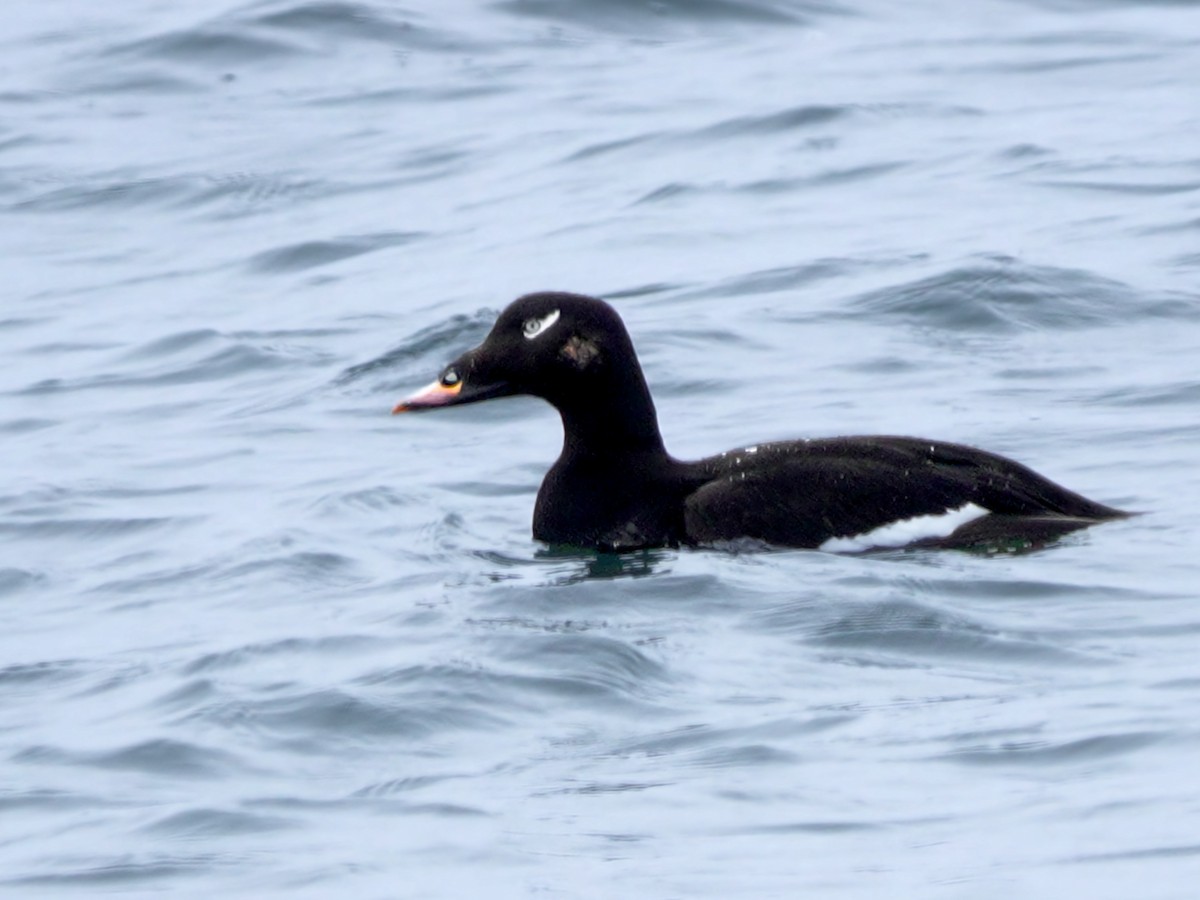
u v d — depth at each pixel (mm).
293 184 24469
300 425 17031
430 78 27531
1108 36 28297
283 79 27891
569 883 8664
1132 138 23406
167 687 11258
